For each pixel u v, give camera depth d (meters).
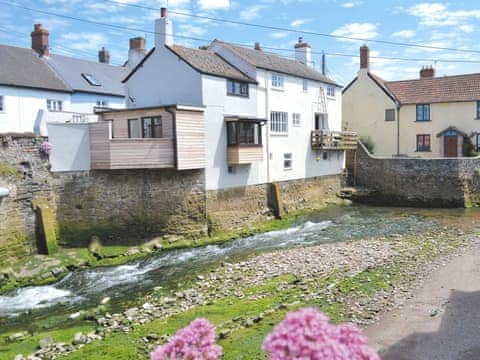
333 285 12.62
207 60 24.50
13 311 13.41
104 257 18.78
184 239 21.09
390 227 23.34
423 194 31.39
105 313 12.65
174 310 12.27
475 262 14.78
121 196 20.20
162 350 4.47
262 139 26.02
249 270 15.90
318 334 3.65
